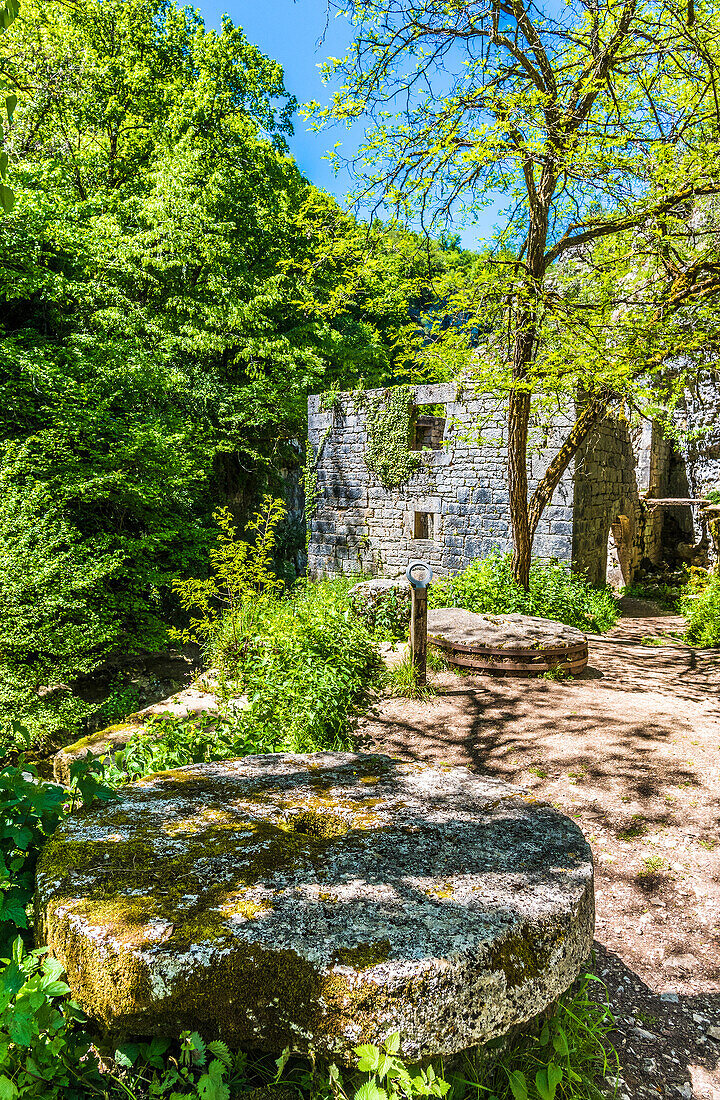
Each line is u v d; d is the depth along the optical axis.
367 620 8.27
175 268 15.60
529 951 1.77
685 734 5.43
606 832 3.88
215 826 2.26
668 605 13.38
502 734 5.46
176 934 1.66
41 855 2.04
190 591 7.38
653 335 7.76
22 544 8.95
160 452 12.37
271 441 18.69
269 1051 1.70
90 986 1.64
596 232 8.09
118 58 16.89
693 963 2.77
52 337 12.95
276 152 19.31
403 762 3.01
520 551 9.61
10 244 11.48
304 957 1.62
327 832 2.25
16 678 8.41
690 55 7.40
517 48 7.23
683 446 19.27
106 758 3.87
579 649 7.30
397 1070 1.53
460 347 8.91
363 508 14.26
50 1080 1.65
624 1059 2.22
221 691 5.13
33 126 15.98
